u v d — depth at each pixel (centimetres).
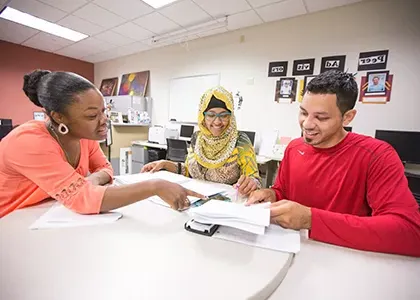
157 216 67
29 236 53
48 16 334
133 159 417
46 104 69
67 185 66
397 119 249
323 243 56
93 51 495
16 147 67
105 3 295
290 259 48
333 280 43
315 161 83
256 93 347
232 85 370
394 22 245
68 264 43
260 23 332
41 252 47
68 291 36
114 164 400
